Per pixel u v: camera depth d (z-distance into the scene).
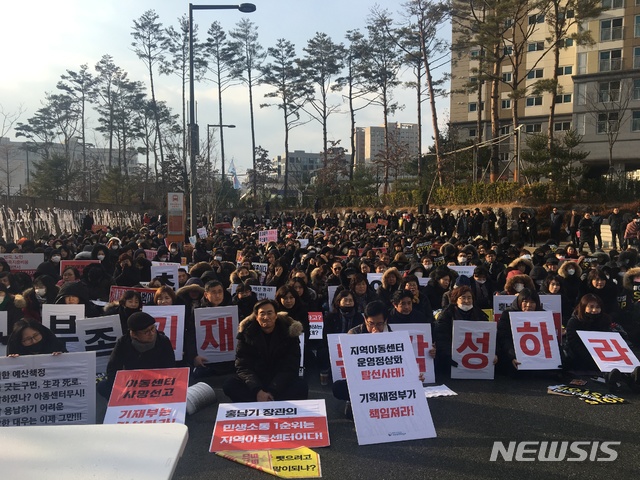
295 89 61.66
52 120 69.31
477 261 12.71
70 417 5.91
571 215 30.12
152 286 10.28
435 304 10.38
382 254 14.03
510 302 9.40
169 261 15.02
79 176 66.69
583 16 36.75
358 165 65.75
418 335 7.68
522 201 35.69
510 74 59.94
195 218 22.44
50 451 1.65
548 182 37.00
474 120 62.44
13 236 25.61
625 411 6.47
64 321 7.86
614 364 7.50
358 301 8.71
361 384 5.80
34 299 8.62
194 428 5.99
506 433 5.82
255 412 5.75
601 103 50.25
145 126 69.62
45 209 30.23
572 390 7.23
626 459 5.17
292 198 65.75
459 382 7.77
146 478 1.50
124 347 6.54
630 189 35.28
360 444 5.52
